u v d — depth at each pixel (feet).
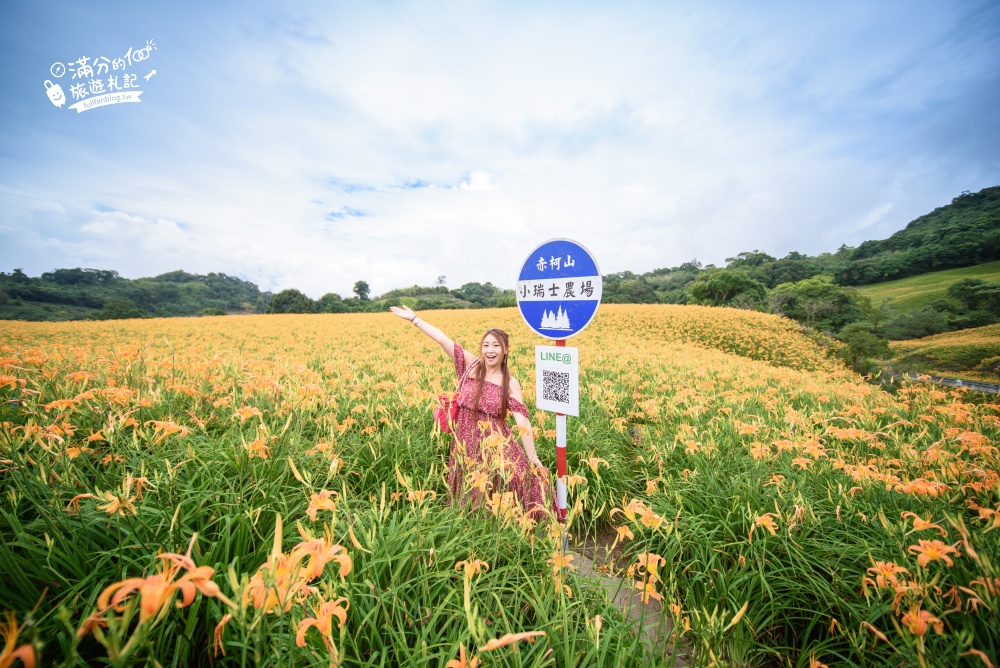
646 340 47.32
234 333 46.42
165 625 3.74
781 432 9.94
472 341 38.96
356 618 4.28
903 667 4.50
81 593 4.16
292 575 2.61
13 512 4.64
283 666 3.56
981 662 4.35
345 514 5.65
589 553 8.17
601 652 4.26
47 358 9.24
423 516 5.48
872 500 7.18
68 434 5.35
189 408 9.03
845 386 17.63
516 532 5.79
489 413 8.58
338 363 17.35
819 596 5.92
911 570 5.25
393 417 10.21
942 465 6.64
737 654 5.47
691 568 6.89
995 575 3.92
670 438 11.12
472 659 3.20
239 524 4.91
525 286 8.20
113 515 4.79
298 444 7.22
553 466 10.34
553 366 7.69
